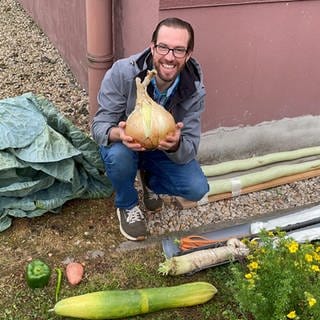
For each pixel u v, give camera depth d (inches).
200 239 70.6
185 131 65.1
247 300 53.5
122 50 83.4
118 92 64.2
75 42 106.6
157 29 57.8
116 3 81.5
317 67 83.4
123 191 68.6
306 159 87.8
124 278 66.4
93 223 74.0
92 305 59.4
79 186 74.1
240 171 83.6
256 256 58.9
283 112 84.7
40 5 129.3
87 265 67.9
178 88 62.6
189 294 62.0
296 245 54.7
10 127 69.0
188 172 68.9
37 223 73.2
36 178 71.0
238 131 83.2
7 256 68.5
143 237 71.4
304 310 54.0
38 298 63.2
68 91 106.7
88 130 93.5
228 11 72.8
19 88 107.0
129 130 59.4
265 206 79.5
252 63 78.3
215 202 79.2
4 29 133.6
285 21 77.2
